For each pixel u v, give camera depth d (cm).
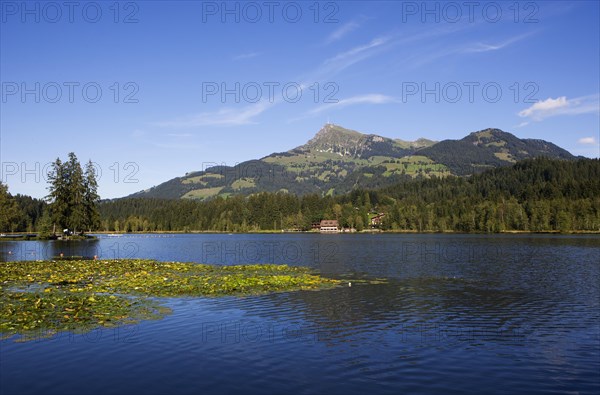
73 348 2120
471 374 1861
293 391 1661
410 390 1689
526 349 2203
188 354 2064
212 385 1708
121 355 2036
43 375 1784
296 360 2003
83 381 1728
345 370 1884
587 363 2006
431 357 2067
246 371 1858
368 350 2161
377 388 1703
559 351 2175
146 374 1809
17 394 1603
